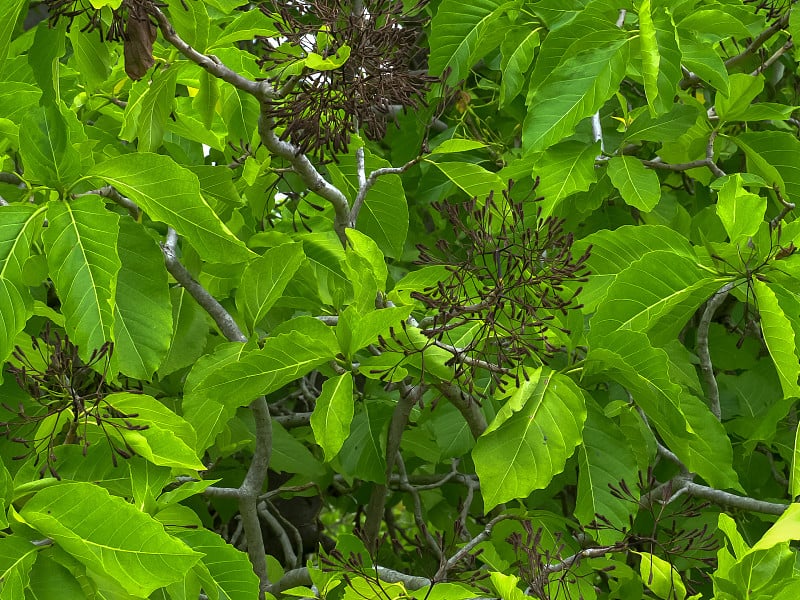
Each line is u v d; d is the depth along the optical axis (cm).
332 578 265
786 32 383
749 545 360
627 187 329
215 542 239
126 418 233
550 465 250
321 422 243
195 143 385
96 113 380
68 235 220
